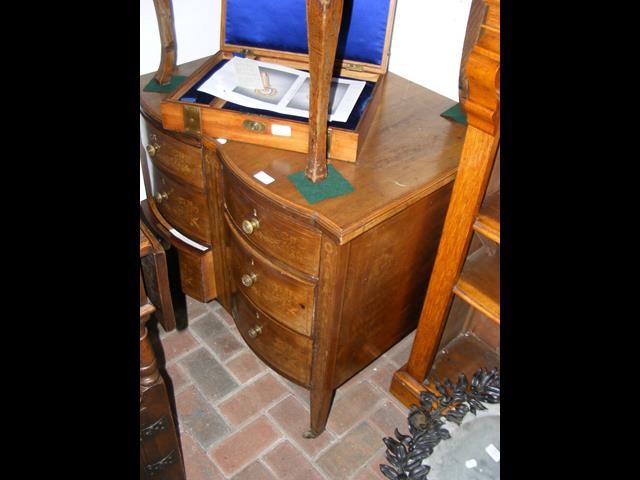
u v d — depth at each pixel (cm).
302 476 147
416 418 111
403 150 131
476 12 123
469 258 136
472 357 162
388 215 115
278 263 128
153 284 104
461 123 141
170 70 153
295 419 160
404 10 156
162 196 164
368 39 144
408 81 157
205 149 139
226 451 152
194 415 159
